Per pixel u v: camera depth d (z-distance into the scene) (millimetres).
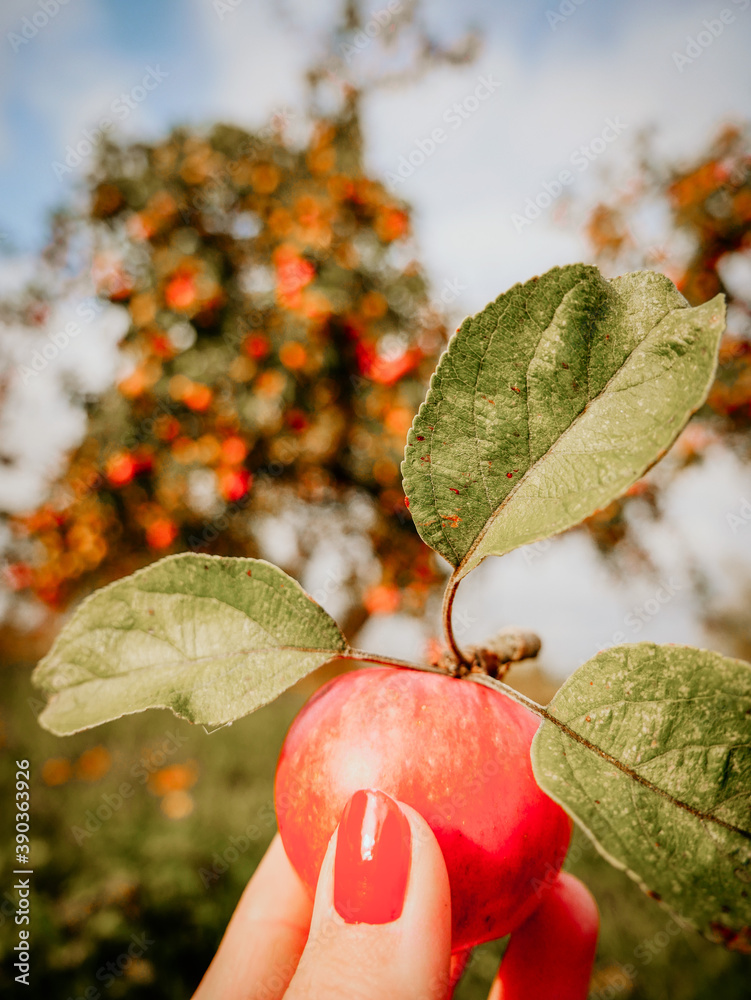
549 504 117
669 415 110
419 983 122
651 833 106
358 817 124
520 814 130
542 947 200
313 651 135
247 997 201
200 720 128
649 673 116
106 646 134
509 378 122
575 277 121
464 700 136
